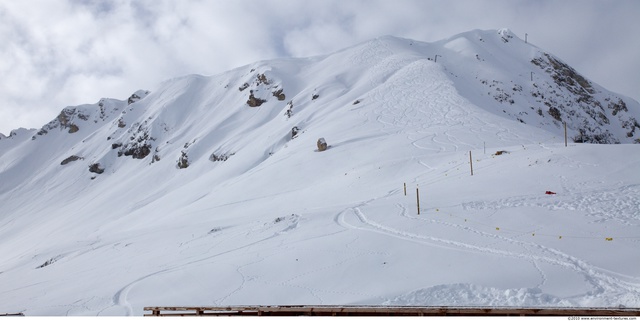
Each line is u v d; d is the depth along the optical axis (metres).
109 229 81.06
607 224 24.38
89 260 38.66
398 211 31.73
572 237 22.97
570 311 13.37
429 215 29.55
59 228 112.75
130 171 151.88
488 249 22.44
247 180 64.81
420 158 50.84
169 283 24.38
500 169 38.91
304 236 29.00
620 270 18.56
